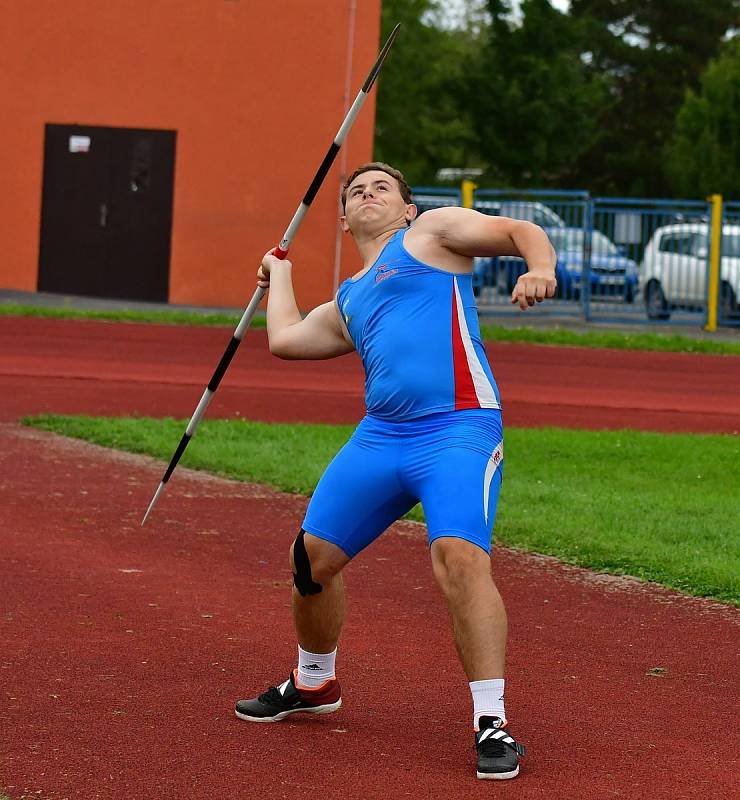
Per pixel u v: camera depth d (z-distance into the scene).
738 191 90.38
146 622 12.79
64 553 15.47
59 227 51.16
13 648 11.78
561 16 91.62
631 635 12.97
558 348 42.19
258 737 9.78
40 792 8.61
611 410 29.92
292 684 10.19
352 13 49.78
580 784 9.01
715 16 126.81
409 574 15.16
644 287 52.53
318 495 9.68
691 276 51.50
